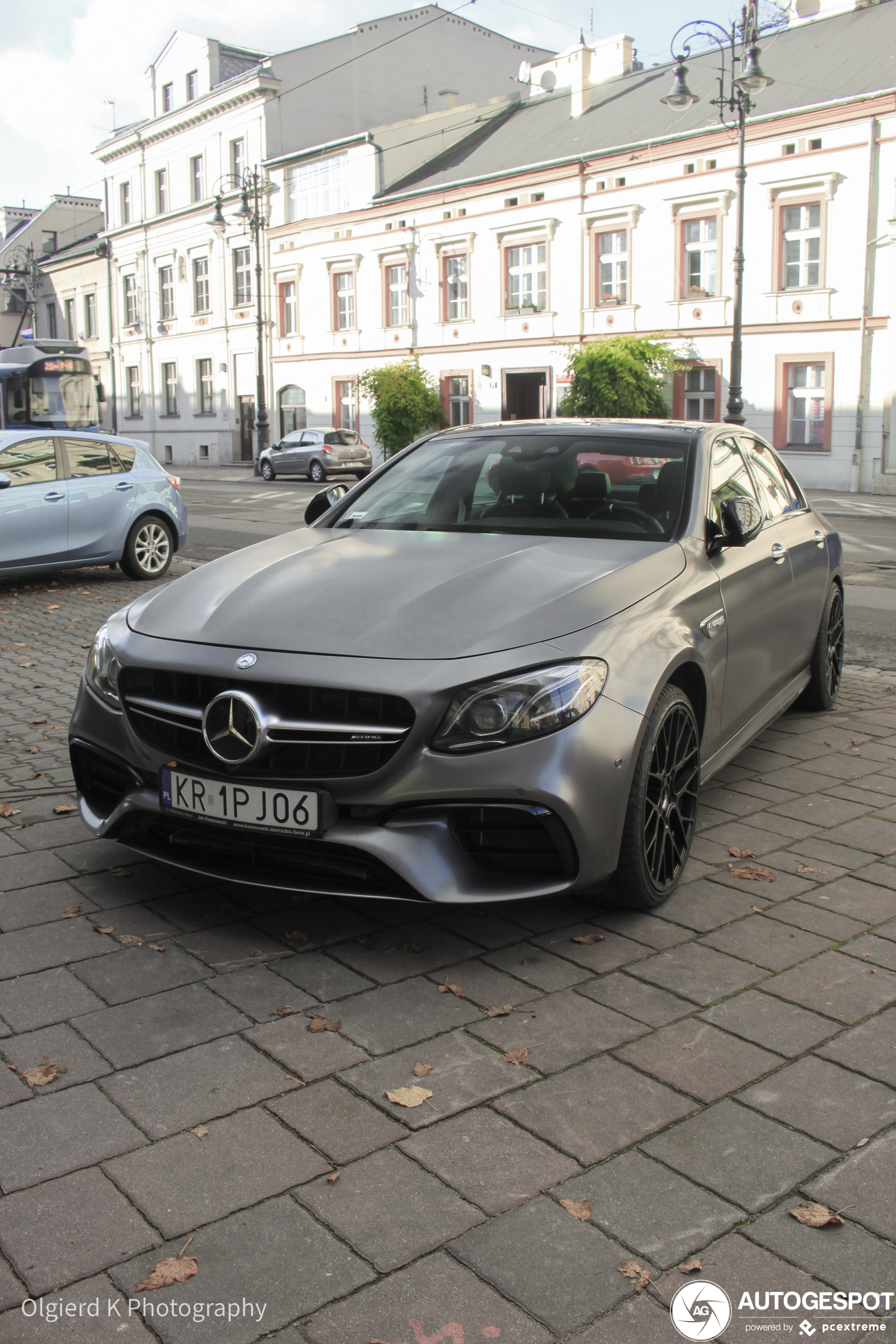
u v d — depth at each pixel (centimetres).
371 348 3709
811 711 577
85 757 349
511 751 284
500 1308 186
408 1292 189
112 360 5106
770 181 2616
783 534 482
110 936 321
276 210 3988
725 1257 197
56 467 982
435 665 290
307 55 4050
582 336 3070
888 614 902
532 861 296
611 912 338
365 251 3656
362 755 290
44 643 755
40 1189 214
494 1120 236
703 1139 230
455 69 4394
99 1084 248
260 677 296
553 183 3061
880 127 2430
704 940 320
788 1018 277
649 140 2814
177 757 312
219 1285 191
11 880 359
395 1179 217
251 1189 214
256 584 346
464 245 3338
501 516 397
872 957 310
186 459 4675
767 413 2711
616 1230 204
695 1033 270
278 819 295
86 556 1001
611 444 430
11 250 5866
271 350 4106
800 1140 229
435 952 311
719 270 2745
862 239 2489
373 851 287
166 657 315
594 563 346
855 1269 195
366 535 396
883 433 2523
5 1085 248
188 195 4447
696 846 394
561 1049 262
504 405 3316
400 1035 269
